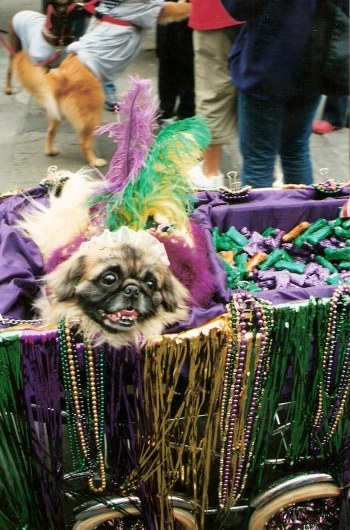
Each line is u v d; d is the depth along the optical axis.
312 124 1.90
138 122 1.21
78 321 1.04
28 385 1.09
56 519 1.24
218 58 1.76
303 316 1.11
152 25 1.77
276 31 1.54
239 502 1.34
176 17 1.79
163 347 1.06
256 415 1.19
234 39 1.73
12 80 2.15
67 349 1.05
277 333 1.12
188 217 1.45
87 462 1.18
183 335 1.07
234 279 1.44
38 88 1.84
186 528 1.28
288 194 1.71
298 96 1.70
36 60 1.79
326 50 1.55
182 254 1.23
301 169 1.93
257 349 1.10
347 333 1.13
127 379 1.11
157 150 1.23
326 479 1.28
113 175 1.28
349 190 1.73
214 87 1.80
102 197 1.29
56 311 1.07
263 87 1.63
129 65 1.95
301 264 1.55
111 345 1.05
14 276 1.25
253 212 1.66
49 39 1.76
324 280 1.49
